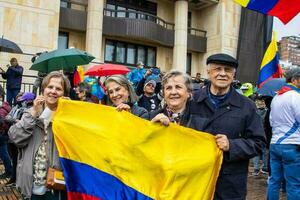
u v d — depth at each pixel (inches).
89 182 136.3
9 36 705.0
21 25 717.3
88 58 373.4
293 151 203.5
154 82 313.9
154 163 131.6
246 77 963.3
